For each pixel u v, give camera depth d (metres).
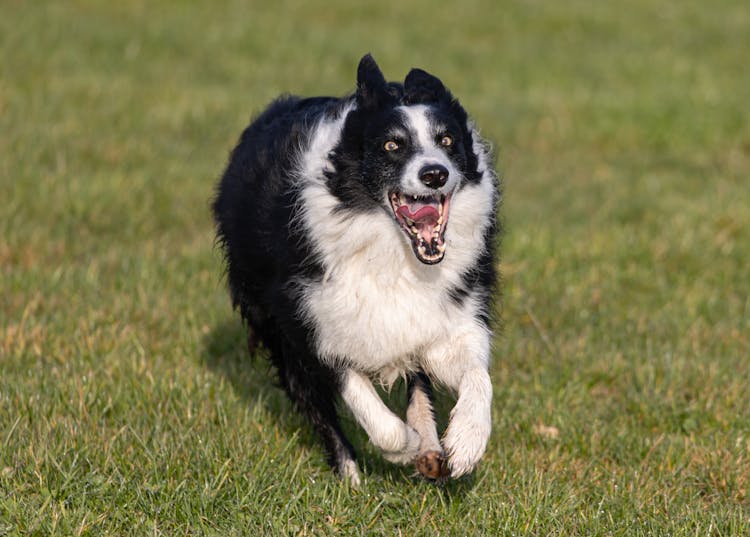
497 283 8.55
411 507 7.81
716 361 10.91
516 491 8.17
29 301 11.74
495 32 30.61
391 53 26.94
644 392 10.33
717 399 10.10
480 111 22.53
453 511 7.79
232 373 10.43
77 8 28.33
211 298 12.20
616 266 13.94
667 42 30.25
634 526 7.70
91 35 25.41
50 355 10.48
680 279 13.60
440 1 33.53
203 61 25.12
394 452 7.61
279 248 7.95
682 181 18.62
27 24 25.50
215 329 11.43
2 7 27.19
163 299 12.02
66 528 7.17
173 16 28.62
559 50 28.73
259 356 10.47
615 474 8.69
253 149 8.91
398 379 9.66
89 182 15.62
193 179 16.75
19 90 20.44
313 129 8.11
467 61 26.95
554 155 20.81
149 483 7.80
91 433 8.59
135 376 9.81
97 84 21.39
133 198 15.46
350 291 7.64
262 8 30.88
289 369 8.52
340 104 8.30
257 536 7.24
